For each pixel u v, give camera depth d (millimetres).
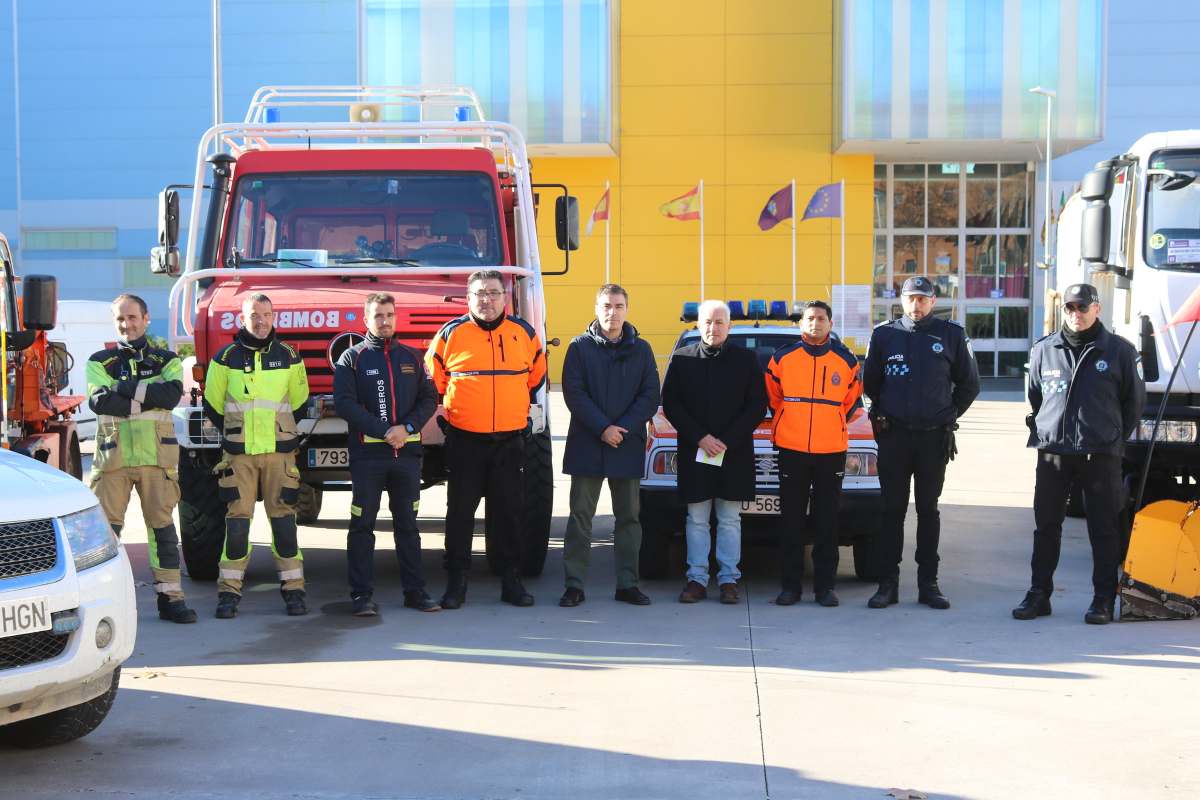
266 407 7293
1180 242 8602
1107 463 7098
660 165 35344
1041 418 7203
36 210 41062
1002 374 37219
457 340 7500
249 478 7363
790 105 35062
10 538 4469
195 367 7875
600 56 33406
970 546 9664
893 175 36938
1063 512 7230
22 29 40688
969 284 37125
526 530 8406
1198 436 8375
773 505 7992
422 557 9500
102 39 40469
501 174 9383
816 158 35094
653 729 5090
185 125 40469
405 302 7934
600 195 35375
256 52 39844
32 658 4465
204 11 40188
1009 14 32719
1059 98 32719
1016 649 6449
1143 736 4984
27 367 9742
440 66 33625
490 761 4715
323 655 6391
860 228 35156
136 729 5137
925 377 7430
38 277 7957
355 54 39562
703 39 35062
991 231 37031
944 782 4465
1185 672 5973
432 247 8703
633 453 7590
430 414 7531
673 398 7730
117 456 7137
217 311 7836
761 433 8242
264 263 8555
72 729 4895
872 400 7574
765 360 8859
